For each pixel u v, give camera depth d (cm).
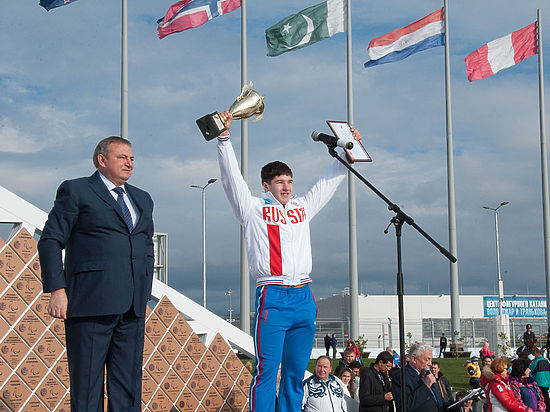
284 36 2523
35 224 757
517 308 6569
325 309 5828
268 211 576
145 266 480
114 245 465
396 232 665
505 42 2930
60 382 738
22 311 724
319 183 623
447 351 3556
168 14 2314
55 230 457
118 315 465
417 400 783
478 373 1673
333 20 2588
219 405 870
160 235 1981
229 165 569
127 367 470
